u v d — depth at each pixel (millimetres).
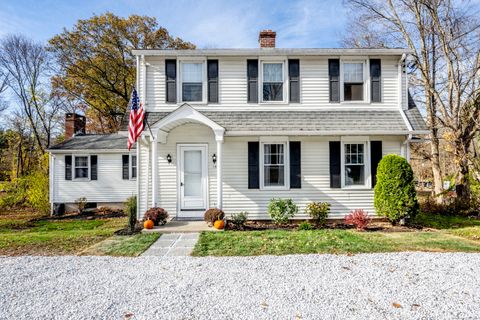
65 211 15562
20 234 8469
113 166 15742
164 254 6125
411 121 9766
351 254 5992
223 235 7645
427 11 14156
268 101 10188
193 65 10273
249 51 10008
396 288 4281
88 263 5535
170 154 9922
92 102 24859
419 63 14312
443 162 19562
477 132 12945
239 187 9836
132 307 3736
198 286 4387
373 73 10227
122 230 8406
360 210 8922
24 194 17078
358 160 10000
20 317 3506
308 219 9812
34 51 25750
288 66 10203
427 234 7828
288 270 5062
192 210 9914
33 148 26734
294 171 9844
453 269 5074
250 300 3904
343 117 9891
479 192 12070
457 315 3498
